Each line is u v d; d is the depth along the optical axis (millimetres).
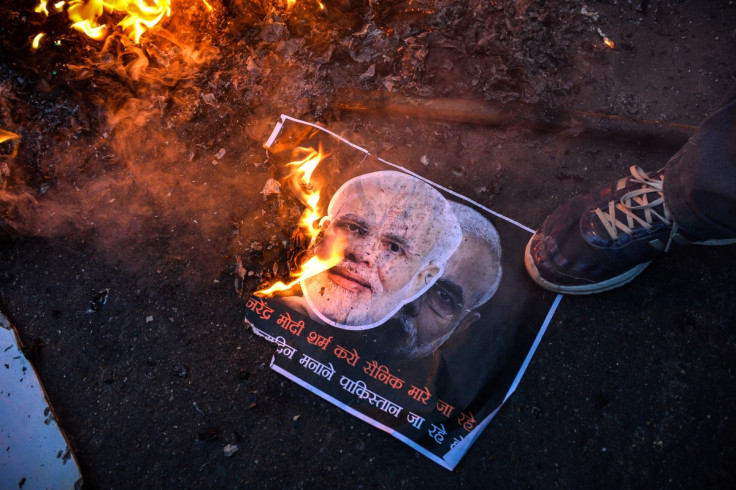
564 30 1434
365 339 1252
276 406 1221
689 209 926
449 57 1424
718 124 828
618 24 1438
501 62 1404
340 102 1380
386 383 1227
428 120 1382
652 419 1182
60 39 1457
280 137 1396
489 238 1303
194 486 1182
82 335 1273
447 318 1257
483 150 1364
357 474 1178
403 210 1325
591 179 1337
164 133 1401
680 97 1381
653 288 1252
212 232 1327
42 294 1304
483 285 1273
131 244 1325
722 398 1187
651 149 1340
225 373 1241
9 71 1444
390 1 1468
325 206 1338
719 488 1142
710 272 1257
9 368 1245
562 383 1209
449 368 1229
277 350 1252
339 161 1374
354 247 1303
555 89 1386
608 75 1402
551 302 1254
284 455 1191
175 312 1278
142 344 1262
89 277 1309
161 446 1205
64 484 1176
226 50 1461
